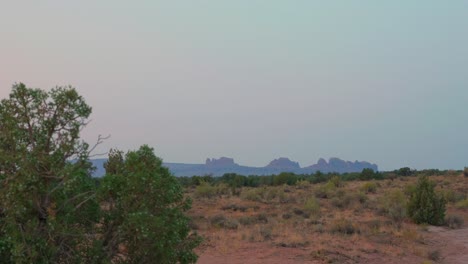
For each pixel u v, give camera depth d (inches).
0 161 272.7
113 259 323.3
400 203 1311.5
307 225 991.6
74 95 293.9
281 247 732.7
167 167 328.8
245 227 925.8
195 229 902.4
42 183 279.9
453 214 1243.2
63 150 284.4
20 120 286.4
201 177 2411.4
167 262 321.7
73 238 294.2
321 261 656.4
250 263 632.4
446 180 2315.5
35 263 269.3
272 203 1449.3
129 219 288.5
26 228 270.1
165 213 317.7
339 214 1176.8
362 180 2600.9
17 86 287.1
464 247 857.5
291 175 2395.4
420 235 916.0
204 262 624.1
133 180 299.4
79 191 305.7
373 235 879.7
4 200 265.1
